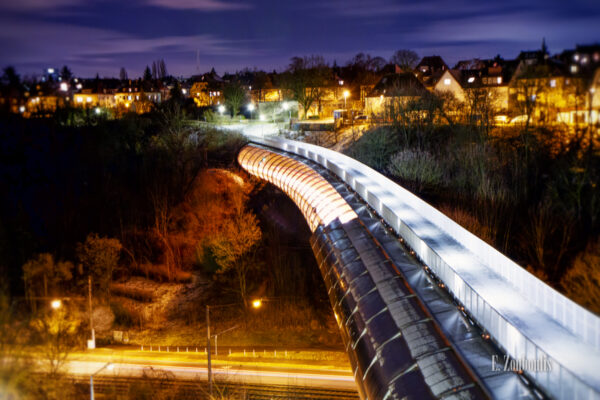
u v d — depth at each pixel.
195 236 85.31
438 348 22.50
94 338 58.31
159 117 129.62
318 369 50.16
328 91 150.75
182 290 74.81
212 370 50.91
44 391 32.25
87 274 74.56
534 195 52.88
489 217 54.94
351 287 33.28
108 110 116.00
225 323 64.69
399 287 28.89
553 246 45.81
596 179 43.50
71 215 84.50
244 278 69.19
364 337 27.55
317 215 51.59
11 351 30.94
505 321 19.92
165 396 44.75
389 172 77.19
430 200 62.47
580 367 18.80
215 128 122.56
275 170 77.94
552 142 48.88
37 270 63.31
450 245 32.31
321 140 110.62
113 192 94.81
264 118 160.75
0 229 63.16
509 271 26.62
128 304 71.81
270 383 47.22
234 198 88.38
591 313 21.23
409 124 85.00
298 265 73.56
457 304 25.30
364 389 25.67
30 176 78.00
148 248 86.44
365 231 40.31
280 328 61.50
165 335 62.97
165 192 95.31
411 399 20.81
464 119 84.88
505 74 89.44
